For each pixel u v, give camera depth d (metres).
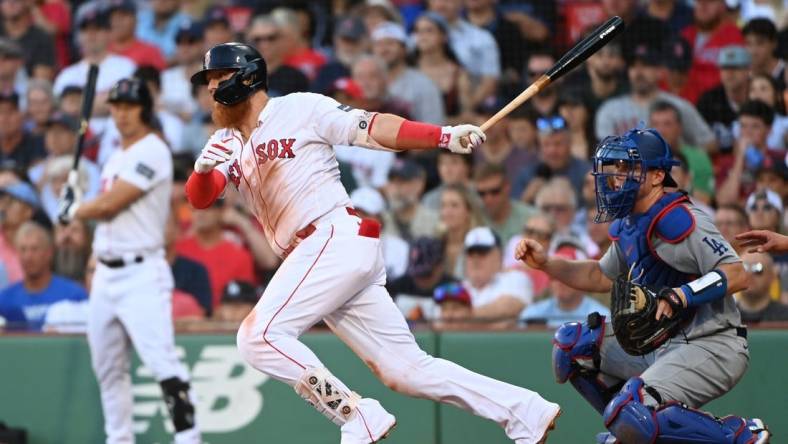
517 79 28.56
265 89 16.25
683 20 27.56
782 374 21.34
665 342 16.09
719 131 26.03
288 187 15.87
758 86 25.77
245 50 15.95
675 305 15.09
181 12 33.66
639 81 27.00
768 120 25.52
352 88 28.83
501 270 24.69
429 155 26.92
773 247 16.30
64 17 32.47
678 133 25.94
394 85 29.06
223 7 31.78
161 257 22.05
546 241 25.14
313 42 31.55
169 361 21.55
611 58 27.25
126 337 22.09
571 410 21.89
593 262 17.31
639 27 27.47
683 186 25.25
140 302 21.45
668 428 15.21
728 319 15.91
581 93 27.28
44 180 29.42
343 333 16.47
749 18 28.09
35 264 25.55
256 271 26.73
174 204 26.80
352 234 15.83
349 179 27.98
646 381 15.60
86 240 26.28
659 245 15.77
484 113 28.14
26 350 23.39
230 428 22.88
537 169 26.88
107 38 32.06
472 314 24.20
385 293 16.41
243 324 15.85
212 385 23.03
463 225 25.91
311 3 31.78
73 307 25.48
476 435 22.16
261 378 22.98
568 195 26.16
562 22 29.20
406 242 26.02
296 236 16.03
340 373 22.66
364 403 15.67
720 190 25.44
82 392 23.17
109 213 21.25
